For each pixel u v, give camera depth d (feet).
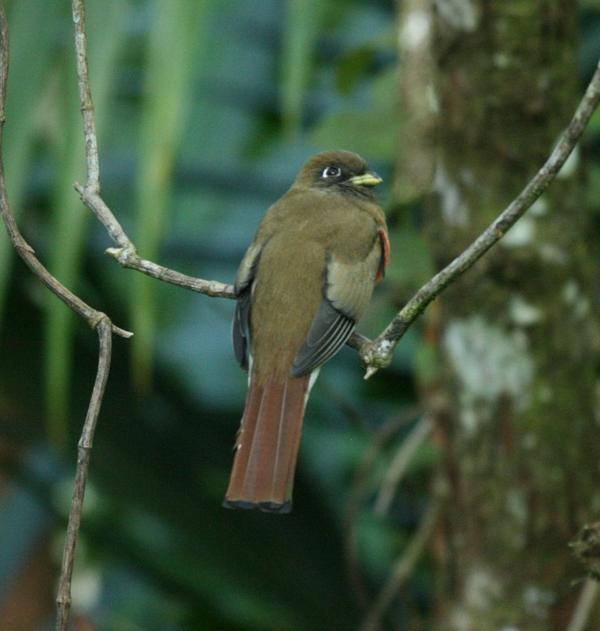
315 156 35.12
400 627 42.09
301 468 40.78
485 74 33.14
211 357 54.39
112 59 30.45
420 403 37.58
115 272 48.39
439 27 33.73
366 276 31.60
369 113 38.99
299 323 30.30
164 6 30.71
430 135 37.04
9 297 39.81
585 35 44.96
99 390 23.90
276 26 52.06
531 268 33.09
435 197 34.22
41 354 40.06
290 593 40.55
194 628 41.32
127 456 40.09
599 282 36.09
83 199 27.17
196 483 40.40
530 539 33.55
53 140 37.14
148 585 44.78
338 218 32.32
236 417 41.01
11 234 25.18
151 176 30.58
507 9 32.91
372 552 45.29
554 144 33.22
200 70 51.44
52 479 44.19
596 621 33.32
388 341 25.85
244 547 40.47
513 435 33.50
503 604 33.71
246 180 52.11
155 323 51.49
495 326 33.35
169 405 40.63
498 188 33.24
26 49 31.01
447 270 24.68
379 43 40.32
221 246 53.72
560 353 33.37
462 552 34.42
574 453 33.58
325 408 48.62
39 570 47.93
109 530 42.16
